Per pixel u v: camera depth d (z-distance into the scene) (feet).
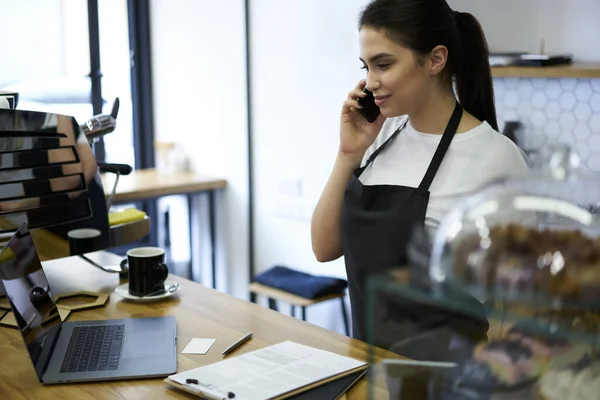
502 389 3.19
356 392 4.55
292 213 12.53
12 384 4.76
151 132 15.17
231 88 13.29
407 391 3.44
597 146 9.73
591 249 3.08
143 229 7.33
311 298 10.70
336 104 11.50
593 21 10.01
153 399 4.49
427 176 5.92
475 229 3.32
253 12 12.64
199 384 4.53
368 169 6.42
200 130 14.16
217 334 5.53
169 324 5.65
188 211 14.51
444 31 5.82
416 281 3.38
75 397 4.55
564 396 3.04
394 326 3.46
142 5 14.71
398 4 5.74
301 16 11.83
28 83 13.53
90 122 6.89
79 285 6.75
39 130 6.37
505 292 3.13
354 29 11.03
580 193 3.40
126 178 13.70
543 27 10.48
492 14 10.54
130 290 6.38
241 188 13.43
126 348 5.19
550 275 3.06
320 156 11.89
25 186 6.36
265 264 13.24
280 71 12.34
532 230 3.21
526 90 10.33
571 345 3.02
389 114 6.00
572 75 8.79
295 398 4.42
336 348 5.24
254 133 13.03
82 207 6.73
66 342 5.32
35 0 13.38
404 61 5.77
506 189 3.47
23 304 5.04
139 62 14.92
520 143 10.41
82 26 14.02
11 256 5.13
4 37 13.14
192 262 14.61
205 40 13.69
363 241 5.95
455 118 6.05
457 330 3.29
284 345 5.23
